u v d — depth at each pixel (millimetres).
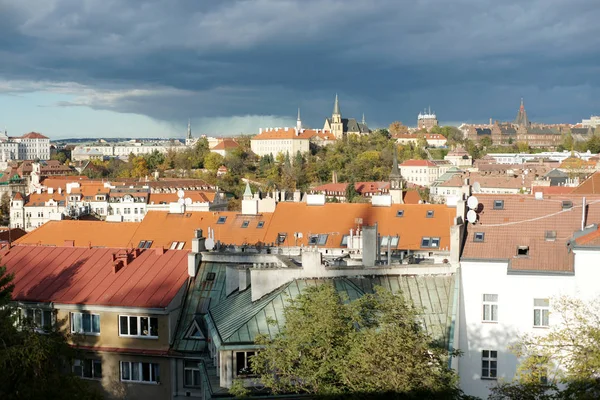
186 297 60250
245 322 48875
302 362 42281
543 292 58875
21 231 124875
